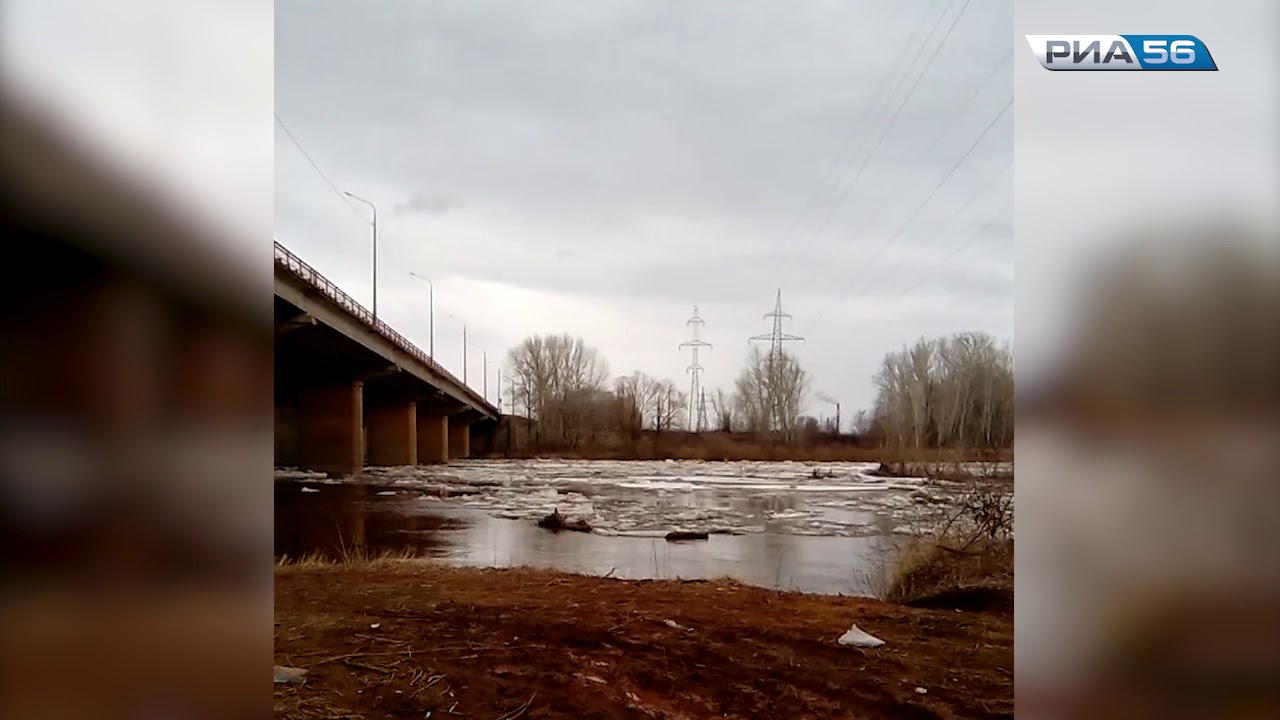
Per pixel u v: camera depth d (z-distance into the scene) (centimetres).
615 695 416
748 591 805
